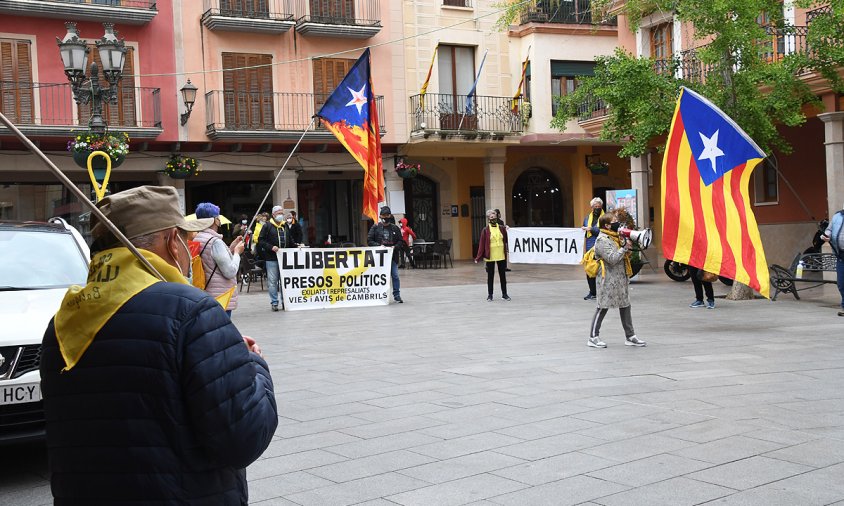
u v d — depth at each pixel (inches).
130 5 971.9
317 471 209.9
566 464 208.5
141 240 94.9
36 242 277.6
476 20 1167.6
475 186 1268.5
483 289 771.4
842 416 249.8
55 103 934.4
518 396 289.4
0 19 906.7
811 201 833.5
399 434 243.1
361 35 1080.2
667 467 203.3
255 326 534.9
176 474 84.6
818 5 657.6
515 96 1181.7
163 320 85.7
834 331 433.7
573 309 578.9
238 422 85.5
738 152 450.6
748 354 366.0
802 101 623.2
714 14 578.6
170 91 992.2
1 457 242.7
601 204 645.3
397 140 1123.9
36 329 219.6
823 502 176.4
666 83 624.7
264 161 1056.2
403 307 631.8
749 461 206.2
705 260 449.7
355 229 1185.4
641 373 326.0
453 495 188.1
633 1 657.0
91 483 85.4
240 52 1032.2
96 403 85.6
